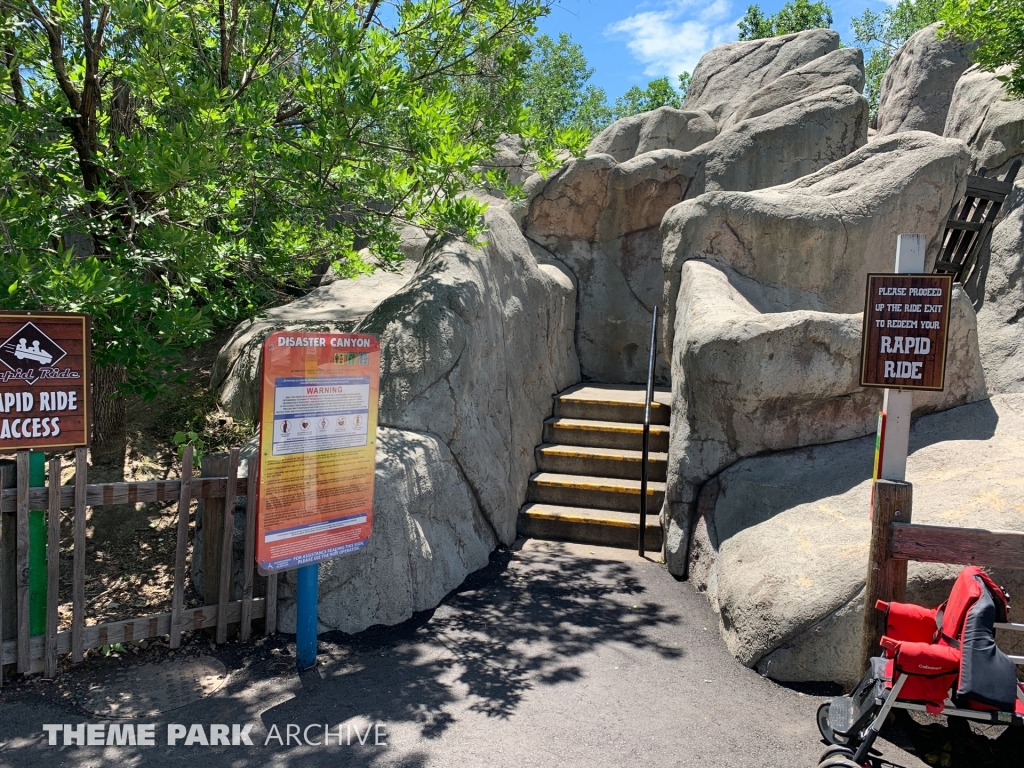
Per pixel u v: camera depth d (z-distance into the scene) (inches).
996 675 121.0
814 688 176.1
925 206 312.8
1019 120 343.9
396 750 146.7
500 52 284.0
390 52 236.2
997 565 153.6
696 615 218.4
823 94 398.9
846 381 229.0
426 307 254.5
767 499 223.9
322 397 174.9
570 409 341.4
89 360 170.7
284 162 240.5
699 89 502.9
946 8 346.0
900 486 158.6
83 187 230.1
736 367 231.9
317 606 194.4
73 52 238.4
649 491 284.5
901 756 148.6
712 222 315.0
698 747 150.3
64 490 167.9
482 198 418.0
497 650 192.2
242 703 163.5
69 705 160.1
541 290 347.3
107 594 206.5
